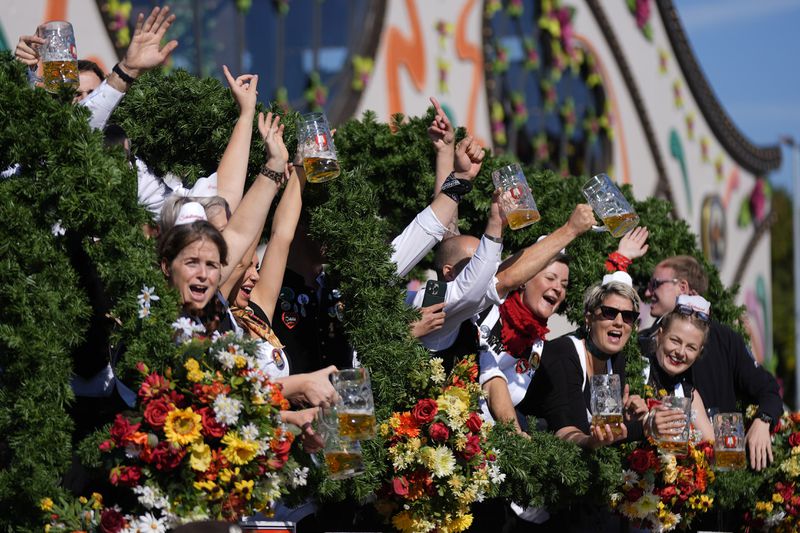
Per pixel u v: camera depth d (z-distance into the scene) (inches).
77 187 540.4
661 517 767.1
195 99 711.7
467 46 1964.8
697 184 2790.4
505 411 719.7
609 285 753.6
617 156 2407.7
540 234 893.8
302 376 565.0
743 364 908.6
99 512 512.4
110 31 1262.3
